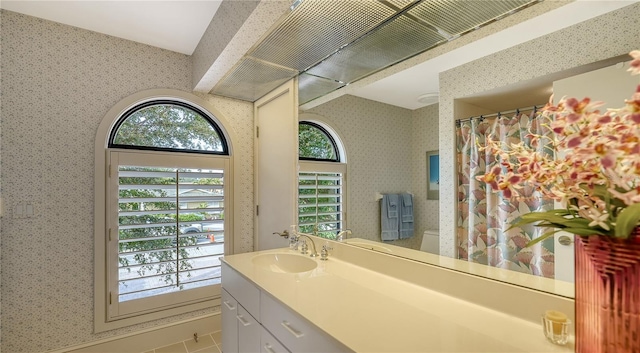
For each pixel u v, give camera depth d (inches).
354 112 72.9
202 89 98.1
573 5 37.3
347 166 72.9
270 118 100.8
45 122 78.0
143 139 94.0
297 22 60.2
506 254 42.0
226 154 107.4
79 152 82.2
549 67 39.1
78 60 82.6
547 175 27.2
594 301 26.7
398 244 59.6
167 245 93.0
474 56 49.2
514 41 43.6
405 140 59.5
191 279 97.3
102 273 84.1
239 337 63.9
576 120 22.4
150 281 91.0
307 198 84.7
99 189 83.8
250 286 58.6
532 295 38.0
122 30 84.7
